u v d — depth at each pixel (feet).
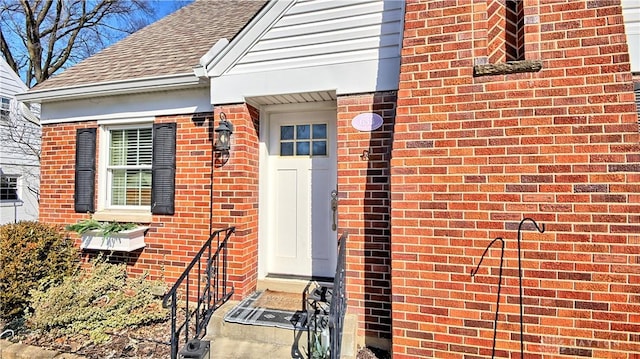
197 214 14.28
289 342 10.38
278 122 14.55
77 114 16.46
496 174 9.00
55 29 43.91
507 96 9.00
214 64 13.07
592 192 8.34
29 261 14.01
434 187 9.45
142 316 12.36
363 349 10.99
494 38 9.64
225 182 13.05
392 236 9.74
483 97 9.18
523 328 8.70
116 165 16.14
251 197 13.46
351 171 11.56
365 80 11.53
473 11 9.41
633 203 8.07
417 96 9.70
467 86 9.32
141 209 15.67
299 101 13.47
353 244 11.44
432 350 9.34
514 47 9.57
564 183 8.54
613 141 8.25
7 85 35.88
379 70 11.43
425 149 9.57
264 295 13.05
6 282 13.32
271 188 14.55
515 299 8.78
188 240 14.35
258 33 12.60
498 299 8.90
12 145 36.22
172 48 17.88
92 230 14.52
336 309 8.48
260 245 14.01
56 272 14.69
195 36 18.90
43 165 16.97
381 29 11.46
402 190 9.70
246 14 20.93
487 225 9.02
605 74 8.38
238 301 12.52
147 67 16.17
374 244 11.27
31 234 14.49
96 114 16.10
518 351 8.72
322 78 11.96
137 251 15.07
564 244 8.49
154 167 14.93
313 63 12.08
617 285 8.13
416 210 9.57
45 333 11.89
